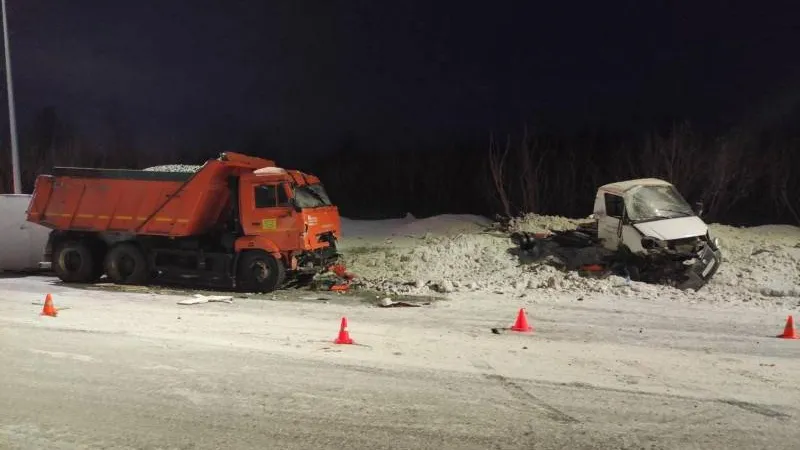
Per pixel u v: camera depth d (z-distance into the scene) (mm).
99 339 9164
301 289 14016
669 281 13625
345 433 5848
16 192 20734
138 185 14234
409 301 12609
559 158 28500
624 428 6008
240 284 13828
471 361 8188
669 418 6262
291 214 13492
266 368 7793
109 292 13656
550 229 18234
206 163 13680
